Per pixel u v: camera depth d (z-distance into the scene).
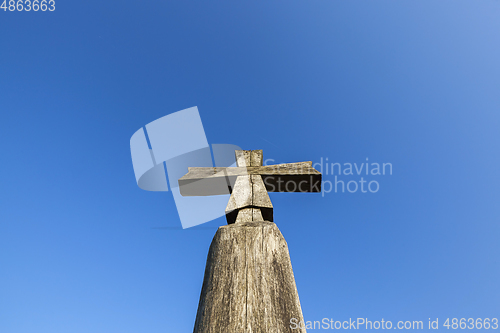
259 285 1.37
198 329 1.24
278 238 1.64
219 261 1.48
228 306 1.28
